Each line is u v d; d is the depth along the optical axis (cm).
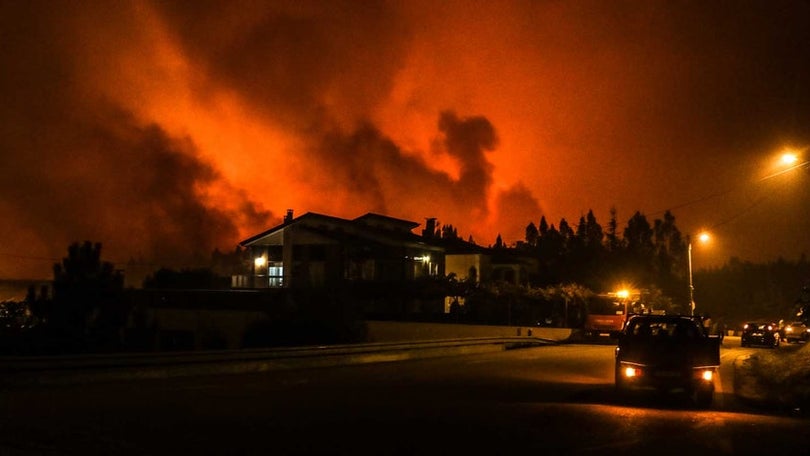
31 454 988
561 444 1109
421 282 5391
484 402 1596
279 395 1673
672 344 1736
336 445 1074
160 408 1411
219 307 4778
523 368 2628
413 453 1029
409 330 4459
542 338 4731
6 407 1405
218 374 2222
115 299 3312
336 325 3866
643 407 1611
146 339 3400
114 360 2028
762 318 10119
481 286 5525
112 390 1712
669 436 1195
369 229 5894
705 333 1795
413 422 1288
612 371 2553
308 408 1452
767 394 1948
